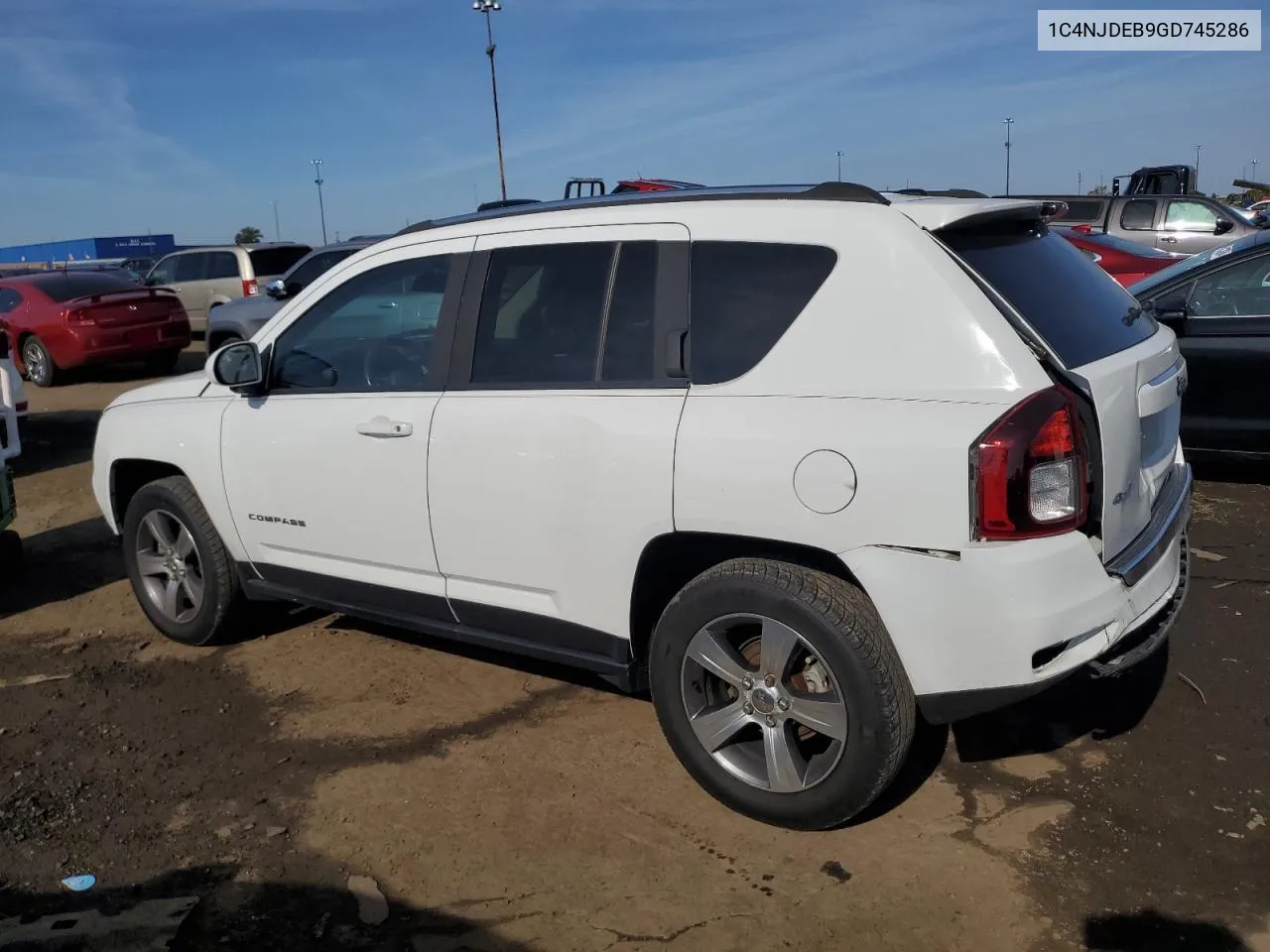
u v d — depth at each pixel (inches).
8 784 149.7
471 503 147.0
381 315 163.0
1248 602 194.4
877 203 124.0
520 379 145.0
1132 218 590.9
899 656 118.0
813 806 125.6
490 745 156.0
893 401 115.8
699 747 133.8
